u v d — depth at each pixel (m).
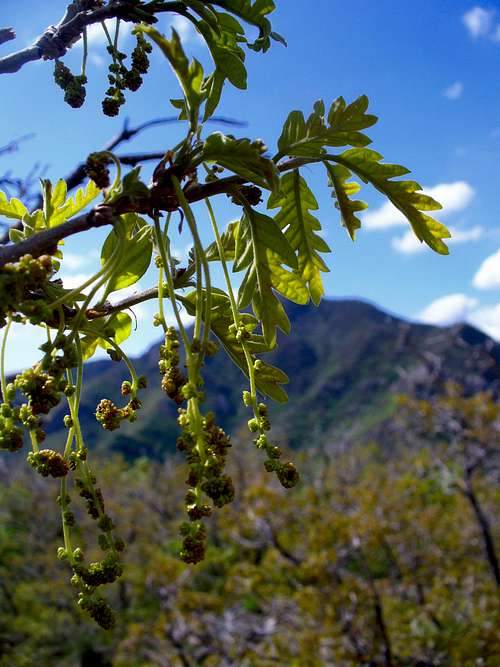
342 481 23.59
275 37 1.53
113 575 1.08
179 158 1.17
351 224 1.64
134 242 1.41
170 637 15.39
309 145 1.42
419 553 15.52
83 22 1.40
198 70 1.15
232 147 1.15
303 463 25.64
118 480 30.22
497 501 17.47
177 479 30.17
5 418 1.06
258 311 1.44
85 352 1.55
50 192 1.39
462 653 11.77
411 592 15.37
